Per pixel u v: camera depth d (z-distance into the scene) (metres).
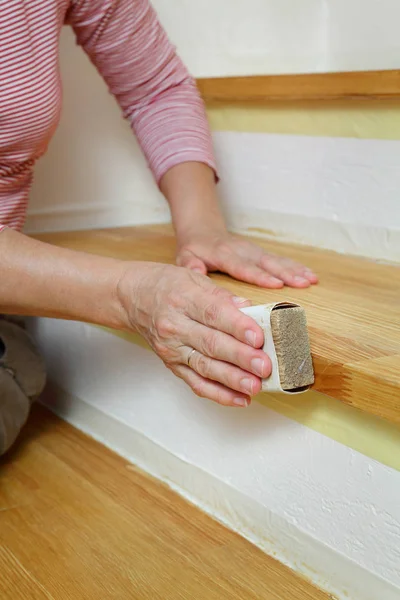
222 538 0.96
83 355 1.29
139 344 1.14
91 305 0.86
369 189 1.16
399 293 0.96
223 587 0.85
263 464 0.93
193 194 1.14
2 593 0.86
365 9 1.38
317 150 1.23
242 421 0.95
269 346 0.69
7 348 1.20
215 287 0.76
